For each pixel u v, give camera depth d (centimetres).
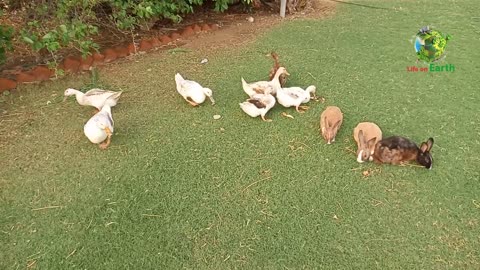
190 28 446
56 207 237
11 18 418
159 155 274
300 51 409
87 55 376
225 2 467
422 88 346
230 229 223
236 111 319
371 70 374
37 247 214
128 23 398
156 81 359
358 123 302
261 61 391
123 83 356
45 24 373
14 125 302
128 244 215
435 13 496
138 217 230
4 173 259
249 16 496
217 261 207
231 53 407
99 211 234
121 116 312
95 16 398
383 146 259
